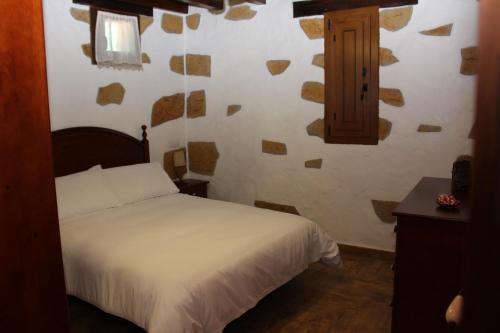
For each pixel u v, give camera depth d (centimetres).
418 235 212
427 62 339
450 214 208
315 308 288
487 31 39
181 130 473
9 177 103
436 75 337
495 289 39
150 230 279
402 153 359
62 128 356
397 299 221
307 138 404
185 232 275
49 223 112
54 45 346
